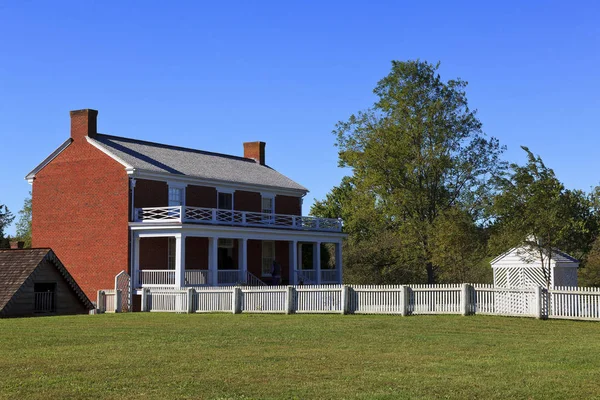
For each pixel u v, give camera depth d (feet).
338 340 69.67
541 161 116.98
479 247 159.94
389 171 171.83
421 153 170.81
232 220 152.15
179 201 151.33
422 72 173.78
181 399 42.22
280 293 106.93
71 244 147.43
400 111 173.47
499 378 48.78
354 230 209.15
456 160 171.94
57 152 150.92
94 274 143.74
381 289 100.99
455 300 97.45
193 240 153.69
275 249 175.42
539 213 114.01
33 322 93.30
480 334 75.25
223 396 43.01
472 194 171.22
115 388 45.11
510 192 117.29
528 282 136.05
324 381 47.60
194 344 66.49
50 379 47.88
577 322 87.71
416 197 168.76
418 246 172.96
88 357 57.82
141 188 143.33
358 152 172.55
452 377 49.06
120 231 140.87
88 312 125.80
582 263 182.80
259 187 169.48
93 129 149.38
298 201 183.93
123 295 131.23
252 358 57.36
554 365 54.08
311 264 199.82
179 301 115.85
